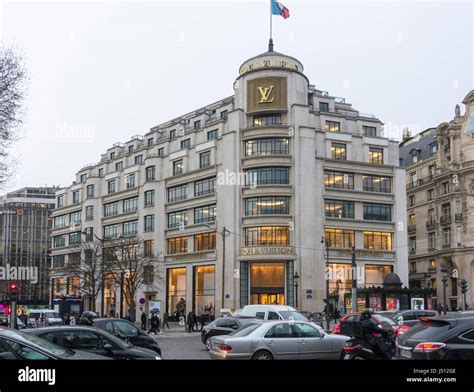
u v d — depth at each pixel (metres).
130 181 72.50
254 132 57.19
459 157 70.50
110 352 12.89
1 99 21.47
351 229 58.56
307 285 54.06
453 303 68.81
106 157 83.44
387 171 61.78
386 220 61.16
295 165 56.12
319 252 55.81
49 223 121.06
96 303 73.38
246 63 60.69
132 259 57.16
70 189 85.00
